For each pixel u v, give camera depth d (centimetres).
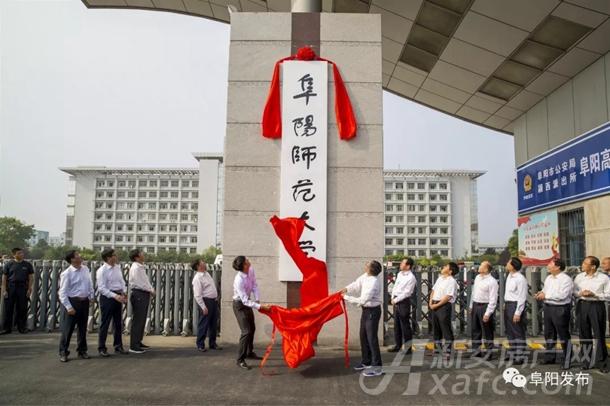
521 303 752
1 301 1052
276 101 915
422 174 8188
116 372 684
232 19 941
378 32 940
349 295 772
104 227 7944
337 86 920
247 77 928
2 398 570
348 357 732
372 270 701
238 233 889
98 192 8000
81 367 712
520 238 1697
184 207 7962
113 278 800
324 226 875
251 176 903
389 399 576
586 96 1319
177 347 860
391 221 8038
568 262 1384
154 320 1014
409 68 1689
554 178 1445
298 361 684
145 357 776
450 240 7938
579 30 1181
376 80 929
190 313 1012
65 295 745
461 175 8119
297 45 936
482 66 1498
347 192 898
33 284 1063
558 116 1466
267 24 941
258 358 773
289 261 873
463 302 1061
